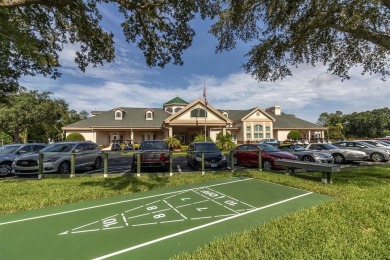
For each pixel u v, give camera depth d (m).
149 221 5.08
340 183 8.20
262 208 5.85
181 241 4.07
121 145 31.83
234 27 8.92
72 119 56.56
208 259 3.34
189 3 7.48
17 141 36.56
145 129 34.31
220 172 11.09
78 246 3.95
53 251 3.79
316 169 8.52
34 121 36.69
